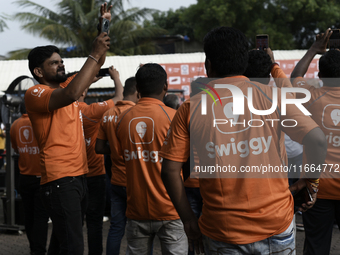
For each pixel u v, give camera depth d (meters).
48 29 20.58
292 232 1.57
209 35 1.61
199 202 3.04
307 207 1.78
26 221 3.68
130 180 2.45
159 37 23.62
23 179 3.57
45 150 2.50
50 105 2.39
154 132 2.40
